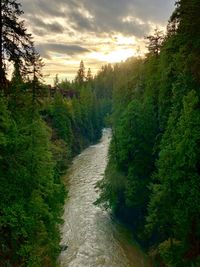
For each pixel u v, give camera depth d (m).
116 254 34.94
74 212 46.19
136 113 41.97
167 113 36.38
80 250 35.53
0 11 19.20
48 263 26.66
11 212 19.80
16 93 22.70
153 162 40.16
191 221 24.56
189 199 24.12
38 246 23.67
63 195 32.06
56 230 30.30
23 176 21.52
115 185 44.16
